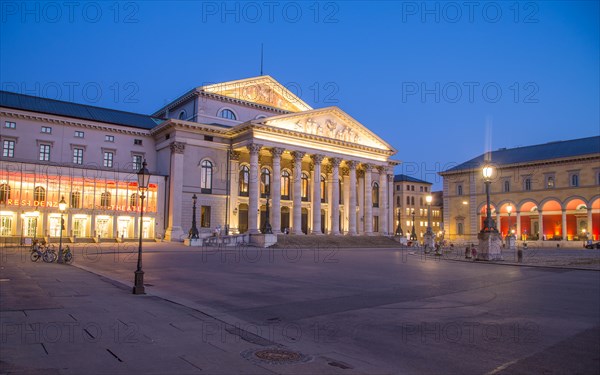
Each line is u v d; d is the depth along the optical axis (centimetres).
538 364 895
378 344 1038
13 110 5909
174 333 1088
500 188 9325
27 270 2523
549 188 8656
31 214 5512
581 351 987
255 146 6469
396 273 2664
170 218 6325
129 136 6800
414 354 959
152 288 1934
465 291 1897
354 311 1444
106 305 1437
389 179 8662
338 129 7512
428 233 5678
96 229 5956
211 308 1472
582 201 8269
